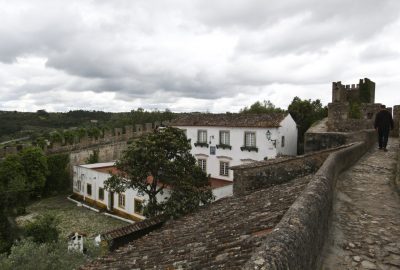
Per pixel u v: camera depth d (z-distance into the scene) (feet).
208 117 102.58
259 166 36.58
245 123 89.35
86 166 101.76
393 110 74.79
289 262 9.61
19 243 43.37
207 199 57.77
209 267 14.12
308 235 12.54
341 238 19.26
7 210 59.11
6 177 87.97
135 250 24.23
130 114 221.25
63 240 44.80
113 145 130.00
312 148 51.85
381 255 17.22
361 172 36.04
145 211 56.65
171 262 17.52
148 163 56.54
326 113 114.11
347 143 47.96
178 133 61.82
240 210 25.49
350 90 120.26
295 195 22.86
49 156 105.91
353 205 25.34
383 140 51.21
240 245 15.62
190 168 59.77
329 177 22.45
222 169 94.12
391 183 31.45
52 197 104.47
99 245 47.88
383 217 22.80
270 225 17.01
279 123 83.41
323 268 15.74
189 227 27.43
